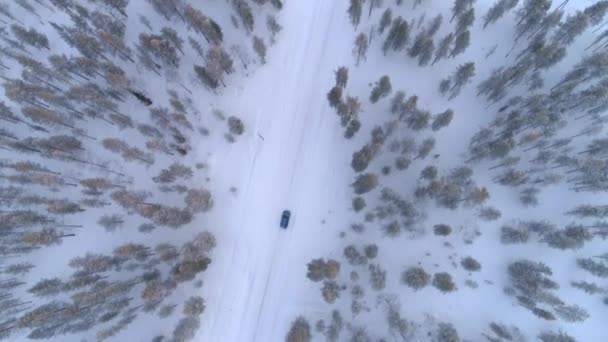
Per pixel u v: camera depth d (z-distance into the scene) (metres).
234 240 44.06
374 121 44.81
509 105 43.22
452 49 44.03
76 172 43.91
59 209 40.16
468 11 40.91
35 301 41.91
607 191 41.56
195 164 44.88
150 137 44.41
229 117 44.38
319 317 42.12
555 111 41.19
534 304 39.44
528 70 42.72
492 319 41.75
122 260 40.38
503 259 42.56
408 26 42.88
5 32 44.12
